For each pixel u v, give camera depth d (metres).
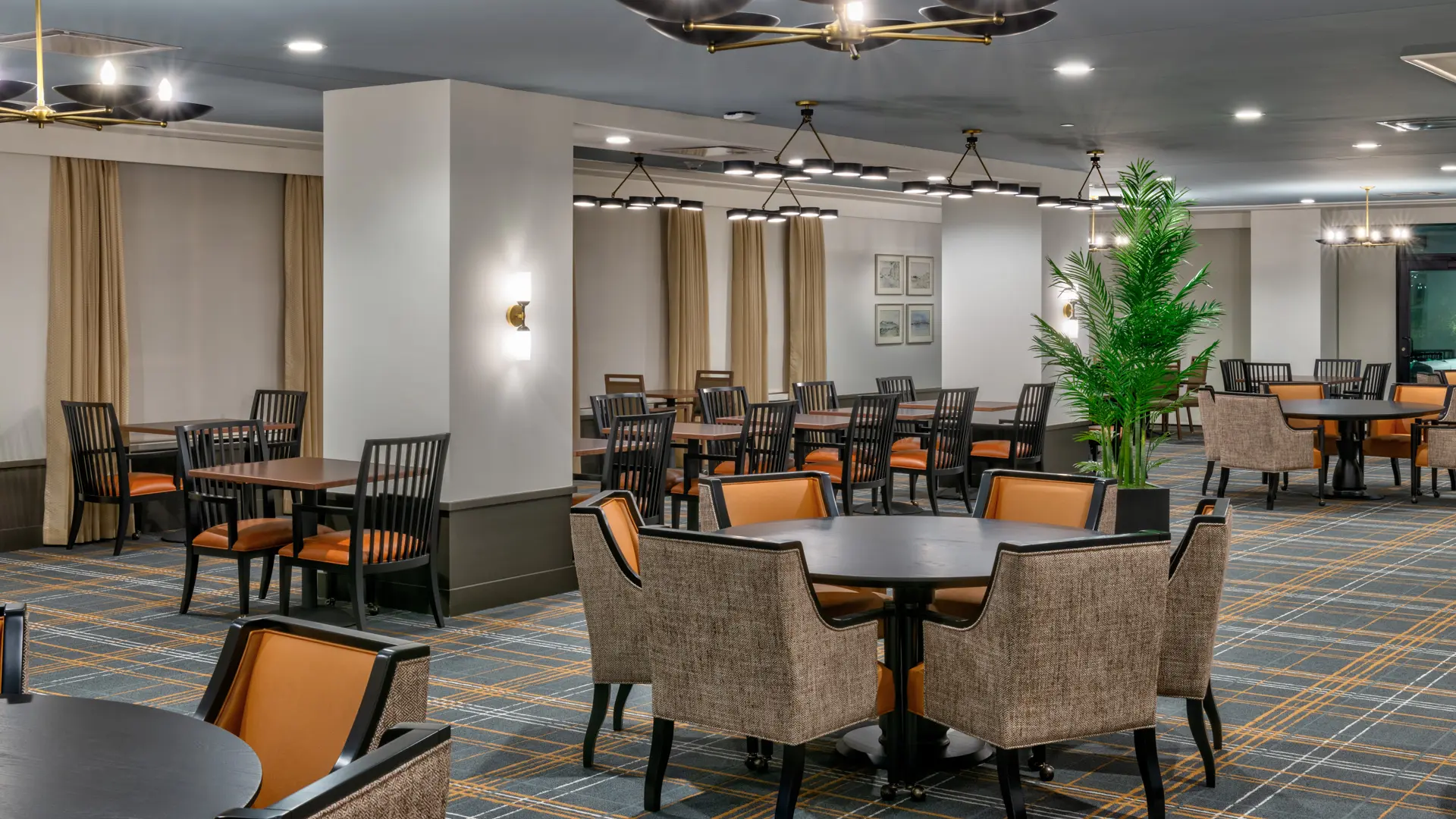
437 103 6.40
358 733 2.14
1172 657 3.86
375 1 5.09
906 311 15.66
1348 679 5.16
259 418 8.91
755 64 6.43
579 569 4.14
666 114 7.88
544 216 6.91
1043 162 10.99
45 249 8.46
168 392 9.12
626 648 4.09
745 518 4.82
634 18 5.38
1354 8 5.42
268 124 8.86
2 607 2.54
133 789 1.84
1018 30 3.72
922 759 4.13
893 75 6.86
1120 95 7.56
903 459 9.59
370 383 6.64
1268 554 8.04
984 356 11.27
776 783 4.00
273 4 5.12
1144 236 7.94
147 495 8.33
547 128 6.99
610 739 4.45
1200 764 4.14
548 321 6.90
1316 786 3.94
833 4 3.41
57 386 8.48
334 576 6.81
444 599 6.43
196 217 9.22
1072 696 3.41
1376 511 9.84
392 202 6.53
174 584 7.29
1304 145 10.02
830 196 14.13
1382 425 11.55
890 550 4.03
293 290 9.65
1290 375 14.65
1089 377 8.00
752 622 3.40
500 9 5.22
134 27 5.54
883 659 5.36
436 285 6.40
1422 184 13.29
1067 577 3.33
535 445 6.83
